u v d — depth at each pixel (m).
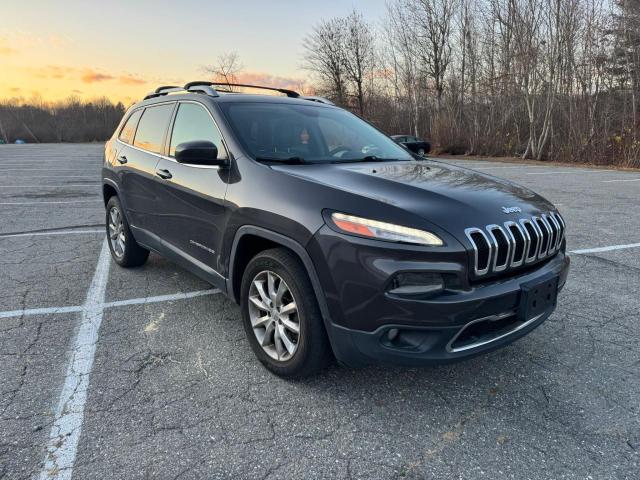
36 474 2.03
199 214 3.28
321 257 2.39
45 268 4.84
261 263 2.78
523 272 2.54
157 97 4.31
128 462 2.12
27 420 2.39
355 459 2.17
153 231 4.05
